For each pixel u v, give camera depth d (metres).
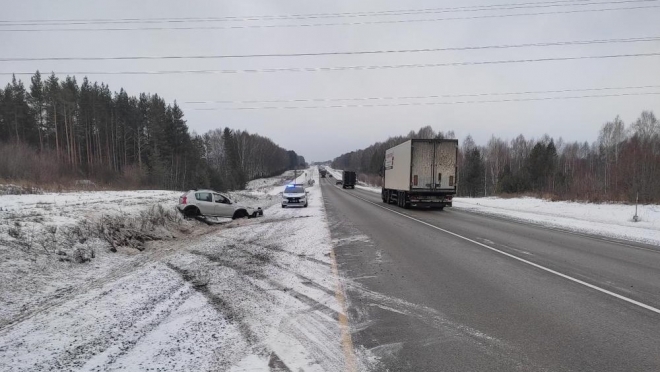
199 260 8.64
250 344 4.14
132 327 4.57
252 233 13.13
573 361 3.89
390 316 5.12
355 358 3.88
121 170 59.88
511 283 6.86
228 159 96.19
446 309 5.43
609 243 11.93
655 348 4.21
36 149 53.22
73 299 5.70
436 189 22.64
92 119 67.31
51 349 3.98
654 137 51.44
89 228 10.15
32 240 8.20
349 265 8.19
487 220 18.36
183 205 17.09
